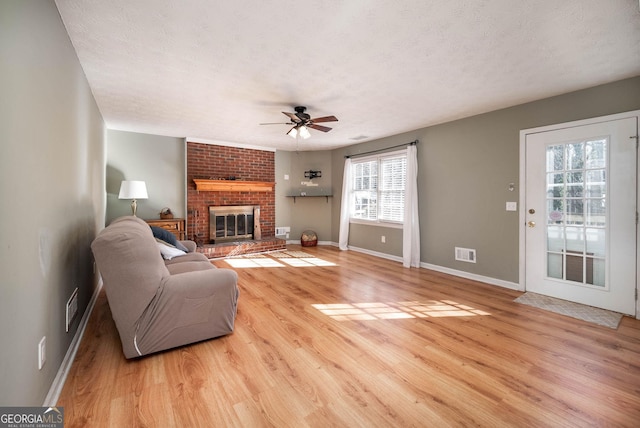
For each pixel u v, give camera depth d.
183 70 2.67
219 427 1.44
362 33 2.09
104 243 1.90
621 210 2.89
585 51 2.34
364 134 5.32
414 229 4.87
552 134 3.34
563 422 1.49
